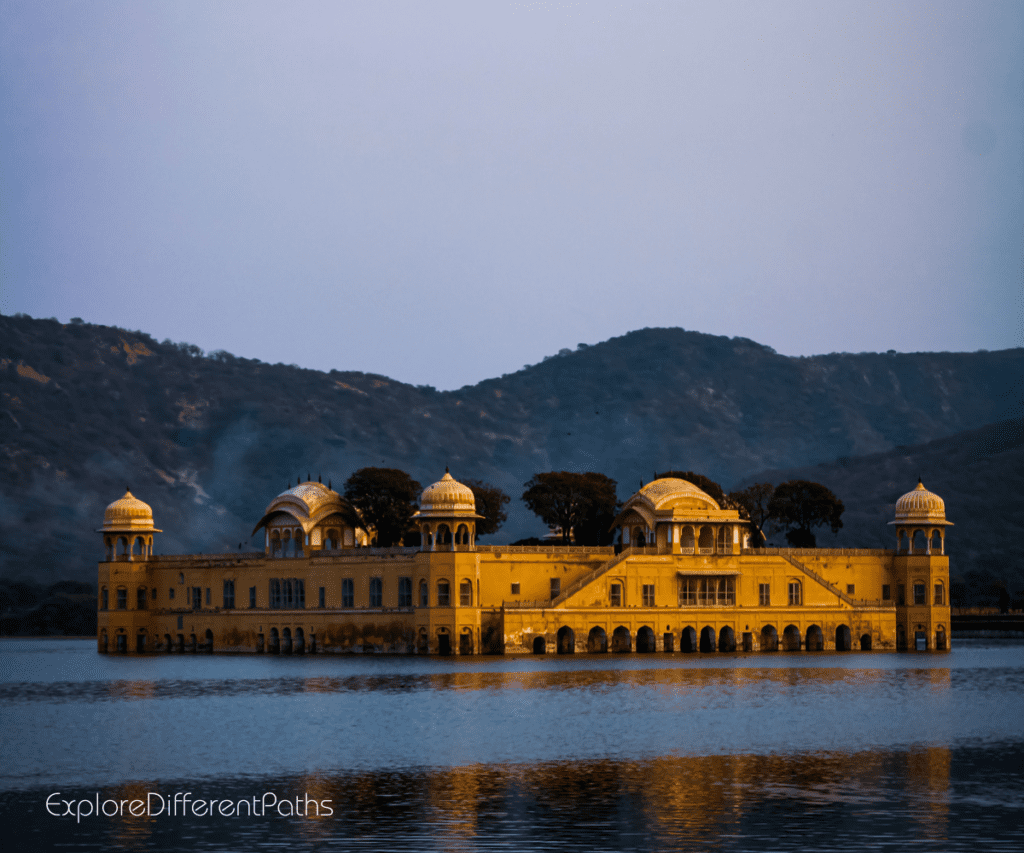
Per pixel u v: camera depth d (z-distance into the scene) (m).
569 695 129.38
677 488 190.88
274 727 110.44
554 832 74.94
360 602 186.50
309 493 197.88
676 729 108.00
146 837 74.88
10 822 78.12
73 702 130.75
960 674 153.38
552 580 185.50
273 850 72.25
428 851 71.69
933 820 76.94
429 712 118.06
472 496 181.38
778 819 77.31
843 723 111.19
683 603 187.88
